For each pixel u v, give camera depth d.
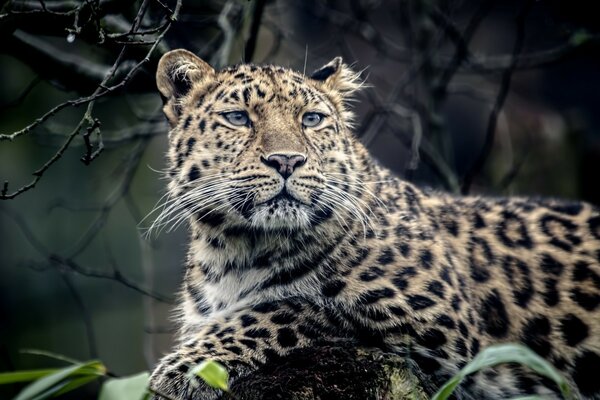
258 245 9.66
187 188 9.84
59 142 19.98
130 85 12.50
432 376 9.38
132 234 24.36
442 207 10.61
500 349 6.80
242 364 8.88
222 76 10.20
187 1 15.28
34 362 23.72
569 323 10.02
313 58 16.66
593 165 21.58
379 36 16.09
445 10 17.56
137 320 24.36
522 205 10.88
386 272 9.52
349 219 9.61
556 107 24.62
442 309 9.40
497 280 10.12
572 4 20.61
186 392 8.66
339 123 10.19
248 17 12.73
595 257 10.40
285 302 9.45
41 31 10.93
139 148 14.33
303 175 9.44
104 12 9.64
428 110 15.85
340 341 9.12
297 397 8.13
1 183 24.00
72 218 24.47
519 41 14.16
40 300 24.28
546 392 9.59
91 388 20.72
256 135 9.63
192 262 10.18
